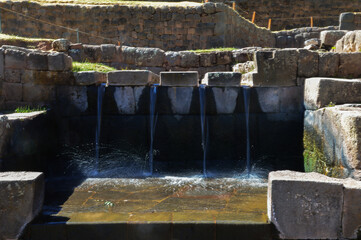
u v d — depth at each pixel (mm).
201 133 6129
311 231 3229
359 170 3811
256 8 19625
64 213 3738
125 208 3906
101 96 6262
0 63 6105
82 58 9258
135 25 13352
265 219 3455
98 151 6266
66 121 6355
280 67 6070
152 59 9422
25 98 6242
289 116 6121
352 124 3902
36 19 12930
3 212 3365
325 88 5125
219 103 6109
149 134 6191
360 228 3150
